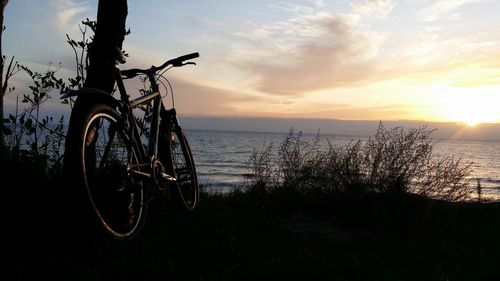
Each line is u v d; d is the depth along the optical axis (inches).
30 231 116.0
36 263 111.9
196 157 3361.2
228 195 240.8
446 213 203.9
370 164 222.5
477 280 130.3
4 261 109.8
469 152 6274.6
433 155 216.7
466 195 216.1
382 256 149.9
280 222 192.2
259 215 198.5
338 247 161.0
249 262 131.3
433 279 129.2
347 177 221.3
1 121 145.6
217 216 179.6
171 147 174.1
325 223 199.6
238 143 6761.8
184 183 189.8
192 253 135.1
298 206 221.0
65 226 123.0
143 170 134.4
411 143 217.2
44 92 174.1
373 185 210.5
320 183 233.8
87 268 113.6
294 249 148.9
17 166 132.9
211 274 119.1
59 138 176.7
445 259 147.3
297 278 123.6
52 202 125.1
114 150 134.7
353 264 138.4
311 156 248.5
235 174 1916.8
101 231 107.7
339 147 241.0
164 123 171.5
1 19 166.6
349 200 204.8
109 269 116.9
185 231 157.2
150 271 118.2
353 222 193.9
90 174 111.2
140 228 131.3
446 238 173.3
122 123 123.3
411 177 215.2
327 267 134.5
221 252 137.9
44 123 171.6
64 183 99.2
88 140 110.0
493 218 209.5
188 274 120.0
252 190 234.5
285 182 236.5
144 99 148.7
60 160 157.8
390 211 204.8
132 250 131.2
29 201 121.7
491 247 162.7
